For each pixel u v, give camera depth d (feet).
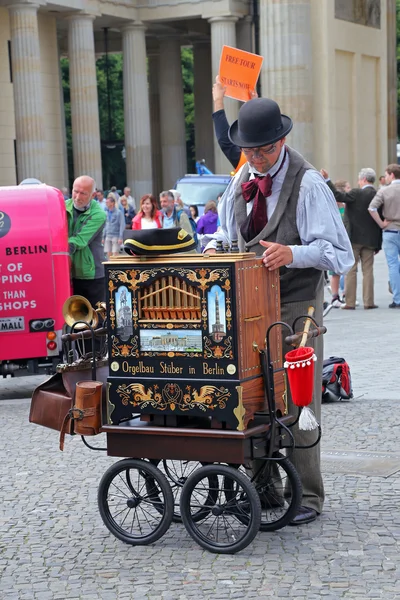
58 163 160.45
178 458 22.44
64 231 43.50
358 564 21.59
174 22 186.80
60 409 23.72
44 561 22.82
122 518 25.35
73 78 156.25
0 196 43.45
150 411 22.38
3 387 48.01
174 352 21.94
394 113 161.79
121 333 22.48
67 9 152.76
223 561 22.13
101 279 45.39
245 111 23.13
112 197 90.63
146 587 20.94
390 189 67.21
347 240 23.85
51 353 43.50
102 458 32.01
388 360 48.21
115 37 199.00
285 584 20.66
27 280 43.19
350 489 27.27
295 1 130.00
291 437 22.57
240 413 21.45
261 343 22.30
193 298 21.63
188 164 259.60
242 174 24.82
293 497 23.45
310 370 21.61
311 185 23.45
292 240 23.67
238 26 169.89
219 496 23.53
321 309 24.72
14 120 151.64
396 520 24.45
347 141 144.77
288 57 130.62
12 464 31.78
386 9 156.46
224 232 25.44
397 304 68.74
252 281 21.85
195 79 199.00
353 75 145.48
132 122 170.30
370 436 33.35
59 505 27.09
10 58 150.51
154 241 21.91
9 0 139.13
